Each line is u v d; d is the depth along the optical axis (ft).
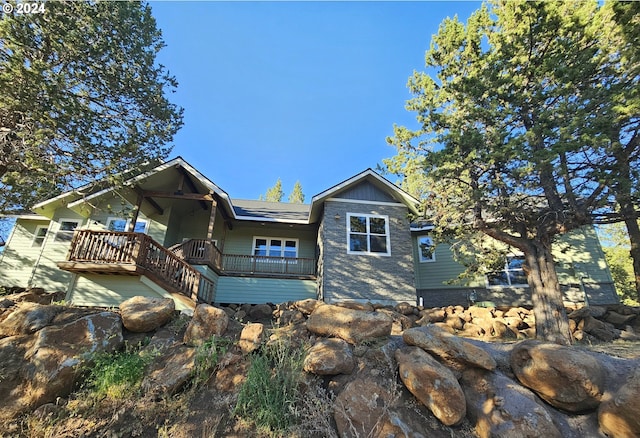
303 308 22.85
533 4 28.22
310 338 16.96
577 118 22.65
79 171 29.37
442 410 11.77
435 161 27.37
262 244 50.19
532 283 28.96
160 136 34.86
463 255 38.60
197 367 14.71
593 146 22.21
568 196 26.63
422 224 49.60
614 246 79.36
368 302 33.55
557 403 11.96
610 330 27.76
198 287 31.99
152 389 13.80
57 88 25.72
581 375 11.75
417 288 47.80
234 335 17.29
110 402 13.34
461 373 13.44
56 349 15.14
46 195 29.89
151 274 29.43
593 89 24.36
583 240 42.86
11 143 26.16
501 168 27.94
